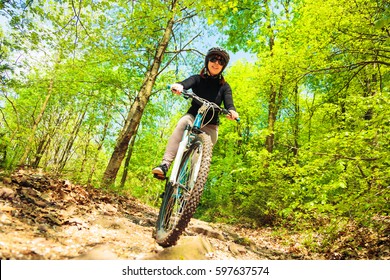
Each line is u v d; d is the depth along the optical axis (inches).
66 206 142.3
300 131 546.6
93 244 97.5
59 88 461.1
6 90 265.0
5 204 112.4
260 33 554.6
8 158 197.3
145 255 95.6
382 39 252.7
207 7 291.4
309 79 386.0
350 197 191.0
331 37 303.7
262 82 394.9
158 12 308.7
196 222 258.5
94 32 285.0
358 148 198.5
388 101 185.5
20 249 77.7
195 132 110.8
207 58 119.0
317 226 231.3
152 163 794.2
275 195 350.9
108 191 296.5
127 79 537.3
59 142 693.3
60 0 259.9
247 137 745.0
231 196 500.7
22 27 249.0
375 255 173.9
